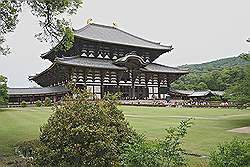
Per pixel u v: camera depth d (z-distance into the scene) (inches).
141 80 2701.8
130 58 2519.7
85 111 381.1
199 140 682.2
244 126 949.8
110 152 357.4
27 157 518.6
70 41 742.5
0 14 699.4
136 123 1005.8
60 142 368.8
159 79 2785.4
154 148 314.0
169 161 311.7
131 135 388.5
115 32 2977.4
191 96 2923.2
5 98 1929.1
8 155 550.6
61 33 728.3
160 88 2795.3
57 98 2315.5
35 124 985.5
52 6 690.8
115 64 2554.1
